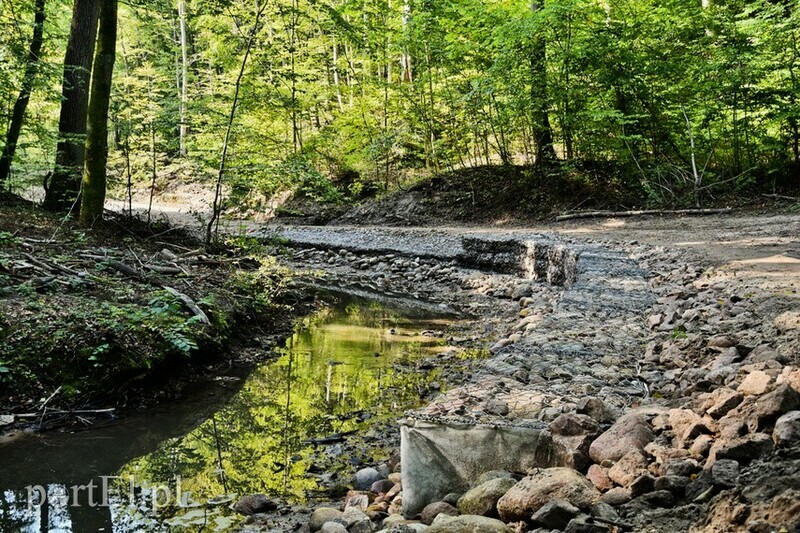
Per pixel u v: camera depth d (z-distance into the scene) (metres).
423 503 3.14
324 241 16.64
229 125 11.33
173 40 29.02
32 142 14.24
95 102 11.13
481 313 10.13
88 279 7.41
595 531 2.19
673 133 18.50
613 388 4.14
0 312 5.74
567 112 18.62
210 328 7.11
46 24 15.59
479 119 20.06
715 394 3.13
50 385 5.30
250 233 16.47
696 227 13.92
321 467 4.29
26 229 10.11
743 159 17.75
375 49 20.84
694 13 17.39
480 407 3.81
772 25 16.73
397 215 20.84
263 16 12.08
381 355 7.46
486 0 19.06
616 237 13.09
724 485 2.20
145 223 12.52
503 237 13.72
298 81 19.59
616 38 17.75
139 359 5.82
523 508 2.50
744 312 5.47
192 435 4.94
